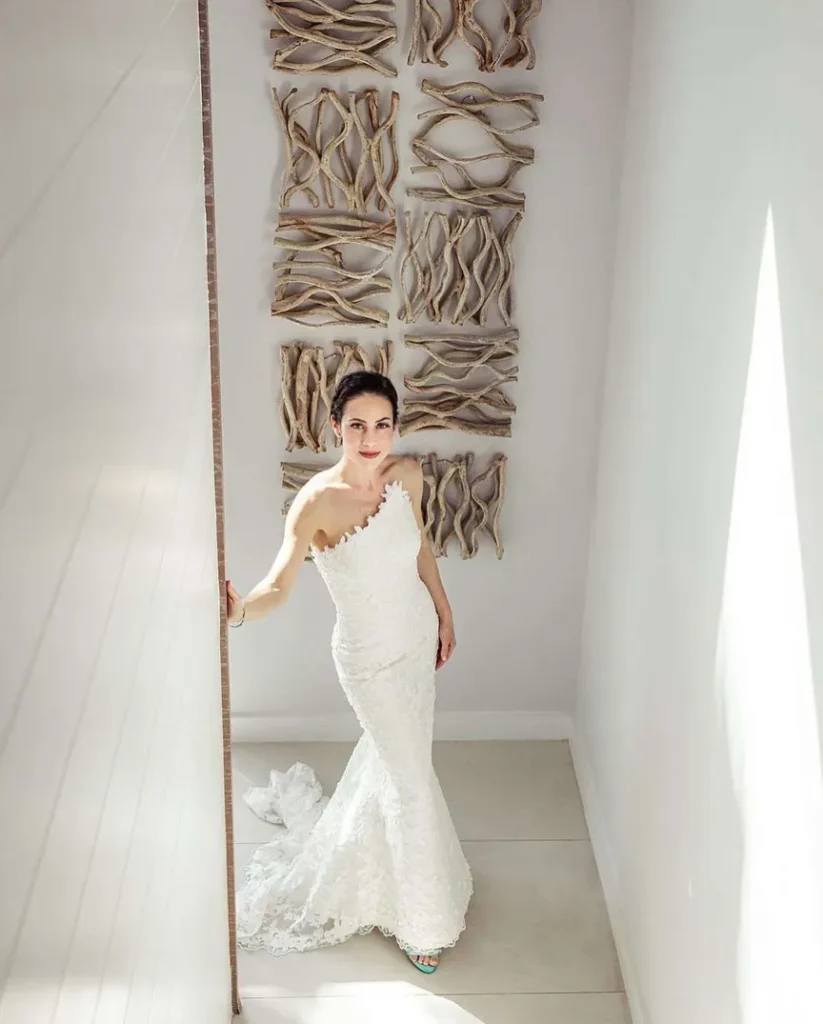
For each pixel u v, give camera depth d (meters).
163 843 1.51
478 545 3.75
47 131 0.77
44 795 0.80
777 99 1.88
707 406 2.33
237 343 3.44
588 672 3.75
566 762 3.93
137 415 1.21
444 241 3.36
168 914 1.58
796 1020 1.77
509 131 3.22
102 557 1.01
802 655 1.74
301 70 3.12
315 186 3.29
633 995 2.93
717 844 2.23
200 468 2.05
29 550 0.74
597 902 3.32
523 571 3.80
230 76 3.16
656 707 2.77
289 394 3.46
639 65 3.05
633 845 3.02
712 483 2.28
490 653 3.92
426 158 3.26
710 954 2.27
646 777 2.87
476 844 3.54
